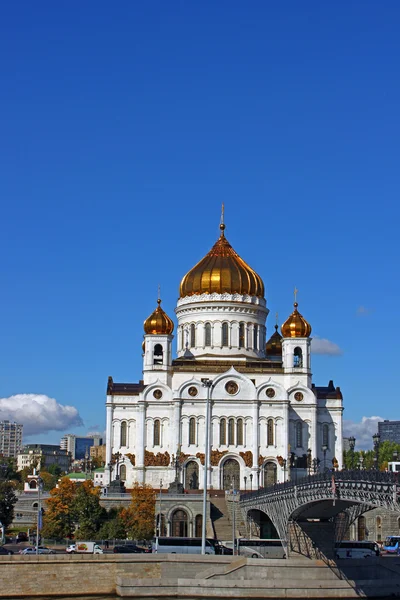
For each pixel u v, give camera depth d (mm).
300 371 190125
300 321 192125
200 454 184625
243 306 198875
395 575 122000
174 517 162375
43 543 154000
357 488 92875
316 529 121438
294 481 116125
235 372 188000
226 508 165375
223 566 120000
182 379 188875
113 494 166500
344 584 119188
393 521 166750
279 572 118938
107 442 188500
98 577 119375
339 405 192250
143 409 187250
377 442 97312
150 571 120375
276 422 186750
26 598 116562
